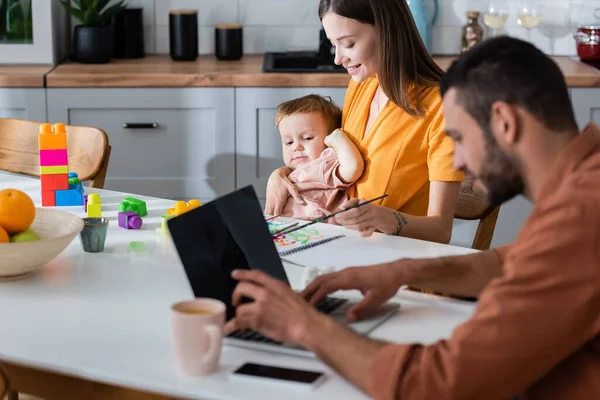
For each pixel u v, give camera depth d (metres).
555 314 1.05
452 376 1.08
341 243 1.88
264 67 3.52
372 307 1.46
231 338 1.34
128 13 3.79
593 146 1.14
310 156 2.37
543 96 1.14
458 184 2.10
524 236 1.13
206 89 3.41
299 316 1.21
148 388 1.21
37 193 2.26
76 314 1.45
